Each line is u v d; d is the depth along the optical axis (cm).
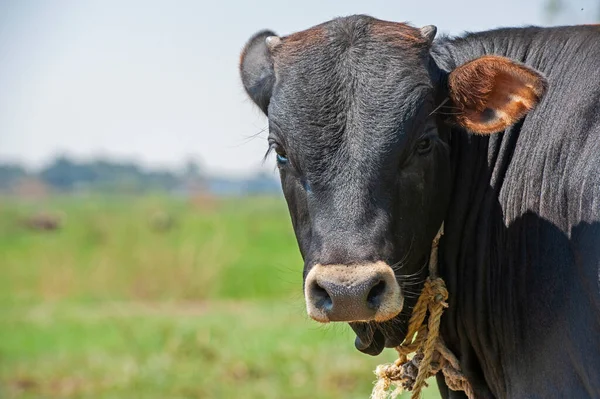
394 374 454
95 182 10812
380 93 394
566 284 378
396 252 393
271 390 1147
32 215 3997
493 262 418
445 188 418
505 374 416
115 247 2483
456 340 446
